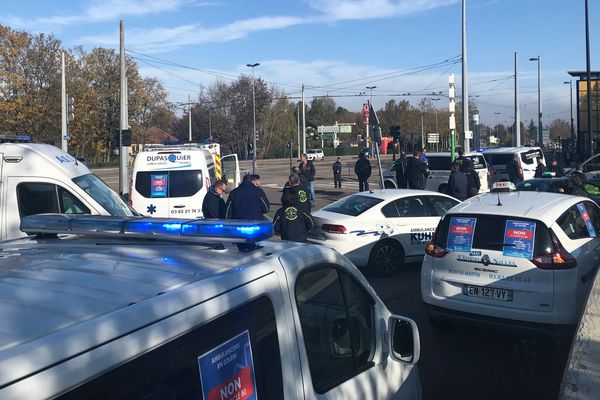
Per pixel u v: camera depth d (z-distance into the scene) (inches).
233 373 74.5
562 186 434.9
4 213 272.8
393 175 869.2
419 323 279.4
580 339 167.3
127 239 102.7
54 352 52.7
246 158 2844.5
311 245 105.9
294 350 88.2
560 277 223.8
